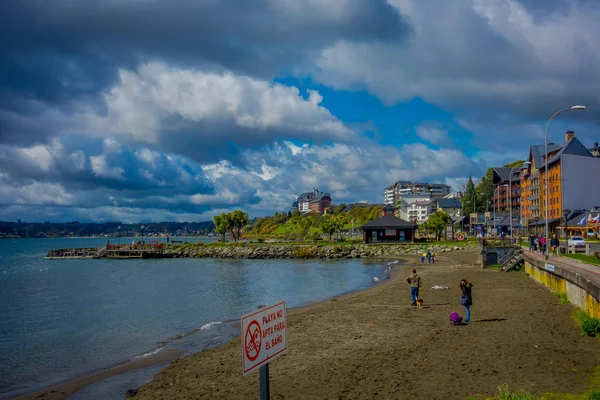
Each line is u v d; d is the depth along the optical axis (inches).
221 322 1200.8
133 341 1018.1
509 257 2256.4
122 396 649.6
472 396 501.7
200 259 4362.7
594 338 737.6
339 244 4589.1
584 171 3939.5
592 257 1646.2
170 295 1797.5
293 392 579.2
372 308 1216.8
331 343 834.8
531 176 4714.6
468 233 5920.3
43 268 3617.1
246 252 4384.8
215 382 658.2
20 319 1334.9
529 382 533.0
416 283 1193.4
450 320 925.2
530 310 1028.5
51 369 811.4
